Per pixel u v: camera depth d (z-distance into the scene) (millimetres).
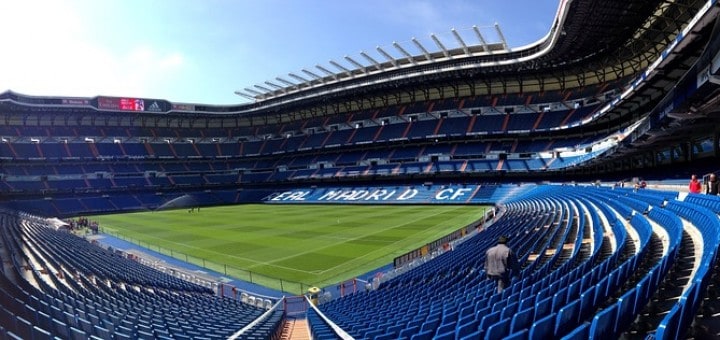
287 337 13805
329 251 29844
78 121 85375
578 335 4453
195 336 9312
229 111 94688
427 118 78875
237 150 95375
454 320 8391
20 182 72250
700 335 5410
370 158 79938
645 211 17844
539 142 67000
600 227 15609
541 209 34031
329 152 87062
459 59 64625
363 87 76625
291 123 97188
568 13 38281
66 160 78625
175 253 31453
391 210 55625
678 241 9430
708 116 22016
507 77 69500
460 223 40875
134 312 11562
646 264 9586
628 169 50656
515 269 10188
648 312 6406
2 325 7719
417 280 18000
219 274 25047
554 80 68312
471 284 13828
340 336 9180
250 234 38938
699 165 30984
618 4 35812
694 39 21297
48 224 46938
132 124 90375
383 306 13391
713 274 7227
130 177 82125
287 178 85375
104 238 40219
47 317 8250
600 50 51344
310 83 81625
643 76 29859
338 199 71500
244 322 12758
